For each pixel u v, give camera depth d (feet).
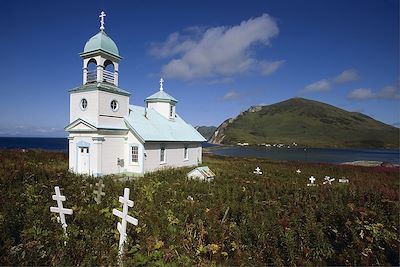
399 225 31.65
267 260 25.40
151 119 95.96
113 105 80.23
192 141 104.01
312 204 41.47
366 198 45.27
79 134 76.48
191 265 23.84
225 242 28.40
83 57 80.18
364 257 25.27
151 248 25.63
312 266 24.22
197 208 37.60
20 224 27.58
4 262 21.08
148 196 43.57
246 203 43.04
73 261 22.72
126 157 82.23
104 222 30.48
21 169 60.03
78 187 48.93
